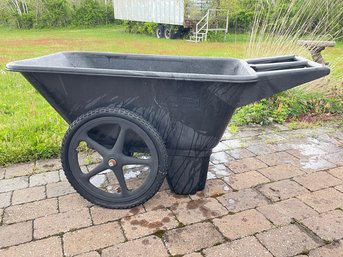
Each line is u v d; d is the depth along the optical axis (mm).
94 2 20500
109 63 2605
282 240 1870
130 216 2078
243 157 2906
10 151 2756
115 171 2094
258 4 5254
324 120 3854
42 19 19203
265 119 3709
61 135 3135
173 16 13594
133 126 1971
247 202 2234
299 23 4621
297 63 2201
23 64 1839
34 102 4359
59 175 2559
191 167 2201
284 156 2930
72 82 1896
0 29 18797
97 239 1874
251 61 2445
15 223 2002
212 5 13367
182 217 2068
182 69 2570
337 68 4762
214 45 11352
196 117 1978
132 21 16484
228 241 1861
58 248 1804
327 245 1836
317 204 2215
